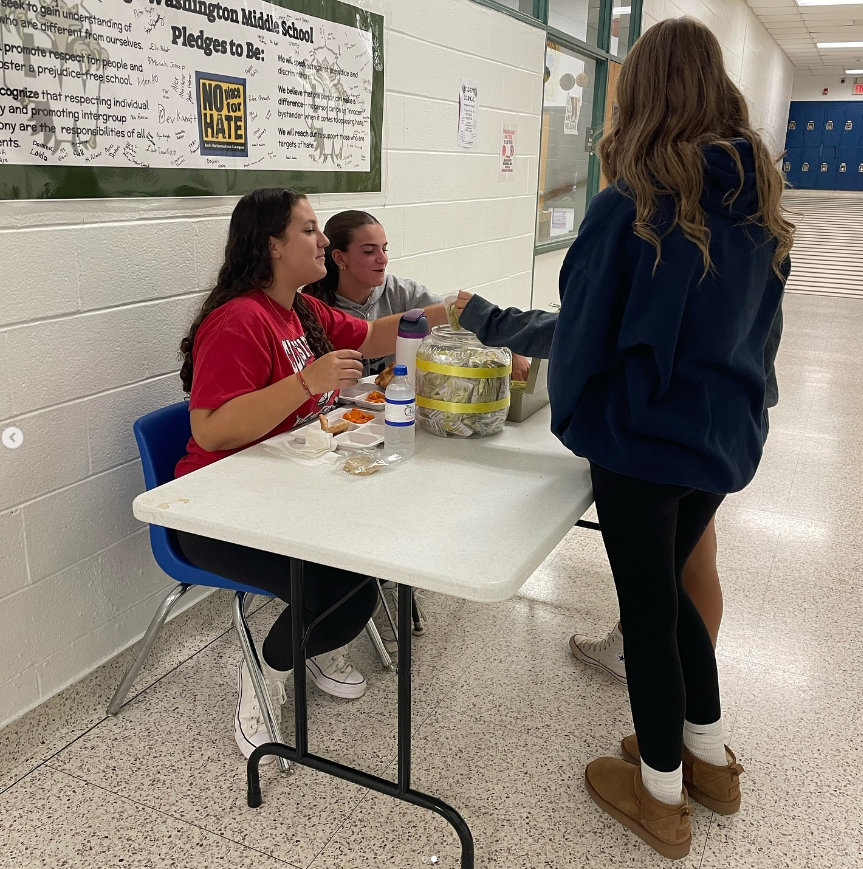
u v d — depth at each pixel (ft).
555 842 5.25
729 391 4.36
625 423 4.39
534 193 14.47
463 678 7.06
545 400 6.71
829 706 6.77
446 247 11.62
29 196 5.37
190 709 6.56
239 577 5.51
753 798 5.70
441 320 7.06
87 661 6.52
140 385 6.61
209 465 5.22
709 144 4.12
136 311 6.44
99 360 6.18
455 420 5.73
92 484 6.31
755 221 4.25
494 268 13.38
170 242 6.63
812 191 66.54
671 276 4.10
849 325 25.63
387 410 5.27
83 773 5.81
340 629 5.56
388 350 7.45
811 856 5.20
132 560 6.82
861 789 5.81
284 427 6.14
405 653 4.60
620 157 4.38
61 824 5.33
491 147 12.42
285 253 5.96
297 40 7.64
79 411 6.09
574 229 17.89
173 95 6.34
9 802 5.52
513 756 6.07
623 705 6.72
